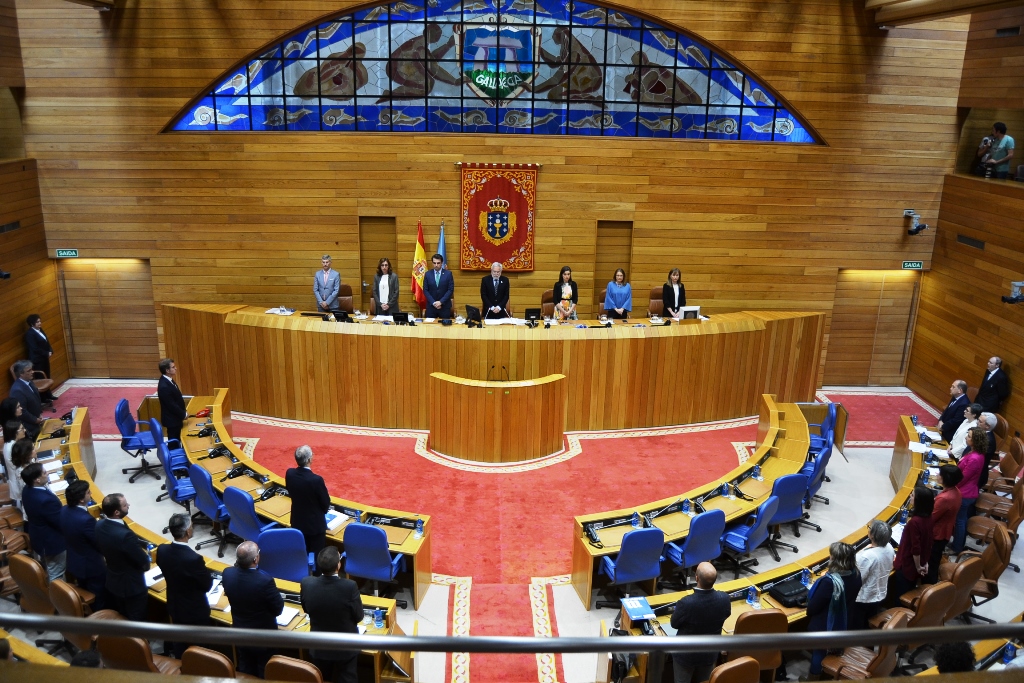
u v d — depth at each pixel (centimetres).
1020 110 1397
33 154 1332
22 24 1284
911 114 1382
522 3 1316
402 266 1405
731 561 886
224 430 1018
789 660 694
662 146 1371
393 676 648
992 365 1183
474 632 762
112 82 1307
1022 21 1233
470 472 1104
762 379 1325
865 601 666
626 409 1254
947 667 463
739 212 1408
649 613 639
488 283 1295
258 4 1280
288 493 814
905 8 1238
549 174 1376
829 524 1009
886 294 1493
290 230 1381
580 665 723
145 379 1461
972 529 890
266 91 1335
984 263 1299
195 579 591
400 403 1231
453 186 1373
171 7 1280
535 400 1121
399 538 799
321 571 561
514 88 1352
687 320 1276
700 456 1175
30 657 571
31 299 1327
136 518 970
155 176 1348
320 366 1231
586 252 1416
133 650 553
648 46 1341
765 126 1388
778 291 1448
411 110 1355
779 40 1334
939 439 1063
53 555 758
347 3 1281
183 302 1404
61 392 1386
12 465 870
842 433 1229
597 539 801
